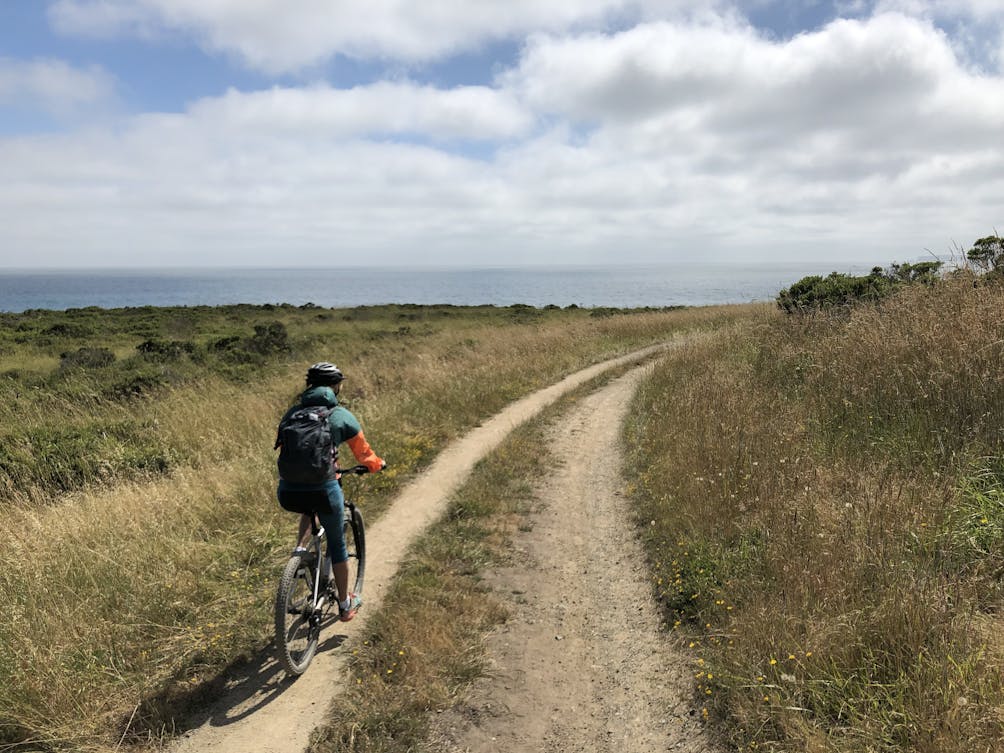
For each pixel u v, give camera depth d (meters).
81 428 9.38
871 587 3.79
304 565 4.00
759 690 3.27
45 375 16.33
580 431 10.69
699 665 3.81
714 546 5.03
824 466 5.72
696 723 3.37
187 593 4.80
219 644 4.20
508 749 3.35
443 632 4.36
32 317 42.97
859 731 2.83
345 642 4.33
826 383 7.98
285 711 3.59
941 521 4.27
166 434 9.36
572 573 5.53
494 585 5.27
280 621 3.65
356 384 13.91
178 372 15.29
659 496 6.64
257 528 6.07
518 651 4.29
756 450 6.38
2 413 10.81
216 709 3.62
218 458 8.41
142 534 5.57
